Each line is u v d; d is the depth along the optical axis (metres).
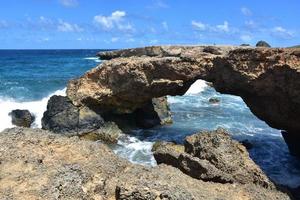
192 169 14.05
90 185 9.93
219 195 11.32
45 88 40.53
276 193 12.99
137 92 26.39
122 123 27.91
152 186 9.86
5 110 30.55
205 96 43.16
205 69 24.48
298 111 19.48
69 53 148.12
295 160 22.05
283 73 19.08
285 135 23.11
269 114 21.50
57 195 9.19
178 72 25.00
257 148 23.97
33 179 9.55
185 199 9.77
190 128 28.95
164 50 37.31
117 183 10.27
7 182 9.47
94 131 26.62
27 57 103.56
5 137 11.49
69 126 26.20
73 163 10.77
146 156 22.66
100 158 11.38
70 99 27.05
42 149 11.37
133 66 25.83
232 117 32.56
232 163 15.12
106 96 27.06
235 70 21.70
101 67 27.19
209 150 15.73
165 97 31.33
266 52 19.94
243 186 12.91
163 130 28.34
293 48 20.03
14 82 43.97
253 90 21.19
